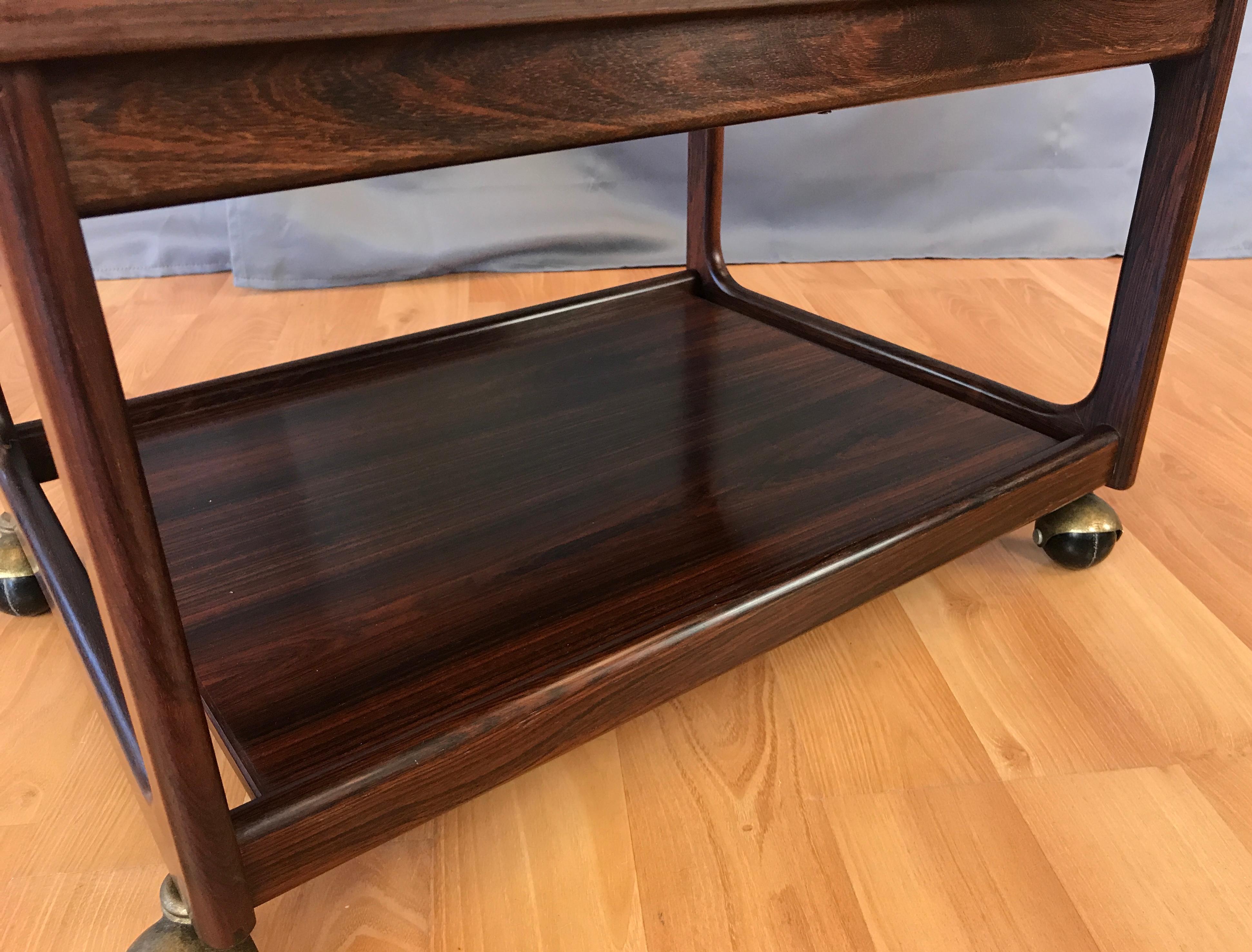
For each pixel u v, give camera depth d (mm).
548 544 724
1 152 305
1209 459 1063
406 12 362
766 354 1047
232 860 451
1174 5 648
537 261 1686
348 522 755
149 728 405
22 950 538
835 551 655
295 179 371
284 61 354
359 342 1405
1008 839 607
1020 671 753
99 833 615
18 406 1215
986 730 695
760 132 1660
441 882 586
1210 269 1681
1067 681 742
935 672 752
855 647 783
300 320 1495
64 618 592
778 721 707
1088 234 1741
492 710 522
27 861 593
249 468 833
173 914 488
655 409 928
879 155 1696
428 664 600
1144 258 765
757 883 580
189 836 435
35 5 293
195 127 344
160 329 1460
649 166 1680
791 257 1741
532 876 589
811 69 487
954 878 582
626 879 584
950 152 1703
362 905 571
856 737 690
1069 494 801
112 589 373
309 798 471
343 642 622
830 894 572
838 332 1050
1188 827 615
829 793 644
